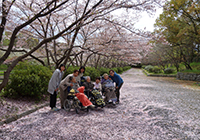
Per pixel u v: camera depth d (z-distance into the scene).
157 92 8.90
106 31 8.62
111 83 5.80
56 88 5.02
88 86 5.30
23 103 5.39
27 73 5.92
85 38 9.38
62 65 5.09
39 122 3.96
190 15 17.48
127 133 3.37
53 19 8.17
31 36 8.24
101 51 8.23
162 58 28.91
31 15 5.62
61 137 3.14
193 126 3.79
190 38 18.89
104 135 3.26
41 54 11.64
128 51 8.28
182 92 9.06
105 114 4.71
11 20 5.98
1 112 4.27
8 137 3.10
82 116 4.49
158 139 3.11
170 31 19.39
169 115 4.64
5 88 5.55
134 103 6.17
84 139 3.07
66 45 9.10
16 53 13.97
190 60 23.67
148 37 6.20
